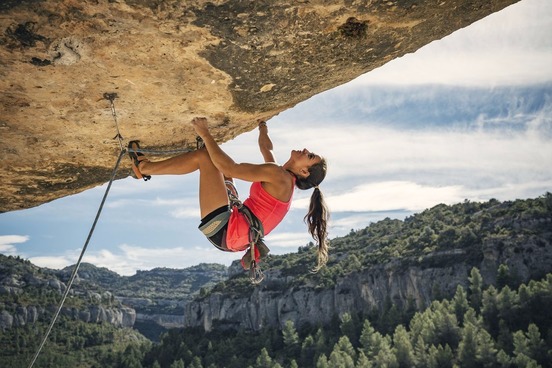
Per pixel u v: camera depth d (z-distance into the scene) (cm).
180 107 521
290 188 467
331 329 11531
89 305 18275
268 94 522
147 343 14538
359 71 523
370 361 8412
